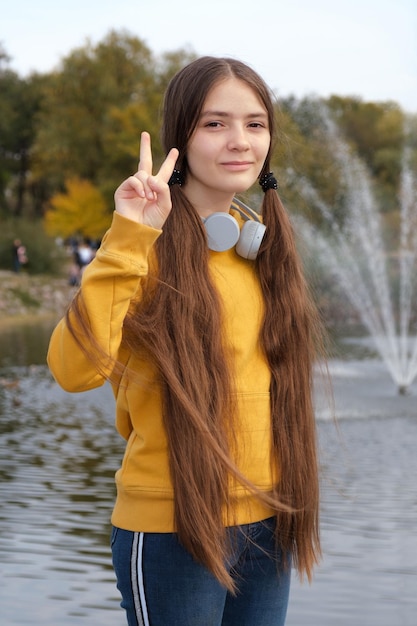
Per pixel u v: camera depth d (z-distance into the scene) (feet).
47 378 52.39
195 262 7.38
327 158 141.90
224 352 7.25
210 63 7.61
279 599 7.59
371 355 66.49
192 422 6.97
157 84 170.09
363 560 17.42
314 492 7.60
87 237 174.60
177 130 7.64
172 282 7.29
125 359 7.29
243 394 7.30
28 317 115.03
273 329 7.52
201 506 6.95
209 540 6.95
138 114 160.66
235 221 7.51
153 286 7.29
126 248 6.92
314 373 7.91
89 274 6.90
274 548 7.45
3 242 140.56
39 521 19.98
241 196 8.97
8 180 243.19
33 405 40.96
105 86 169.37
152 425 7.16
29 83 246.06
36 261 140.46
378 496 22.79
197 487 6.97
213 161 7.54
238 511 7.18
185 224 7.47
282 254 7.79
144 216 7.02
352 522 20.24
